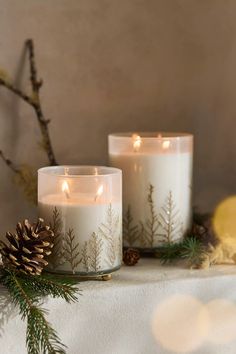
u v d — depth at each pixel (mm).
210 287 863
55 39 1045
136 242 931
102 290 821
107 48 1071
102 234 836
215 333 875
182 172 933
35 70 1036
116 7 1068
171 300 850
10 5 1016
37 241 800
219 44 1103
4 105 1032
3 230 1053
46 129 1042
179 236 935
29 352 757
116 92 1085
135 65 1089
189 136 948
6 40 1021
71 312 813
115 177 850
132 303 835
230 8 1085
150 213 923
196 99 1120
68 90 1062
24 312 768
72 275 837
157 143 924
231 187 1118
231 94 1101
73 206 829
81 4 1050
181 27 1102
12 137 1042
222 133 1120
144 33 1087
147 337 847
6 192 1049
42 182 850
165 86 1107
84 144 1079
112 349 834
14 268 805
